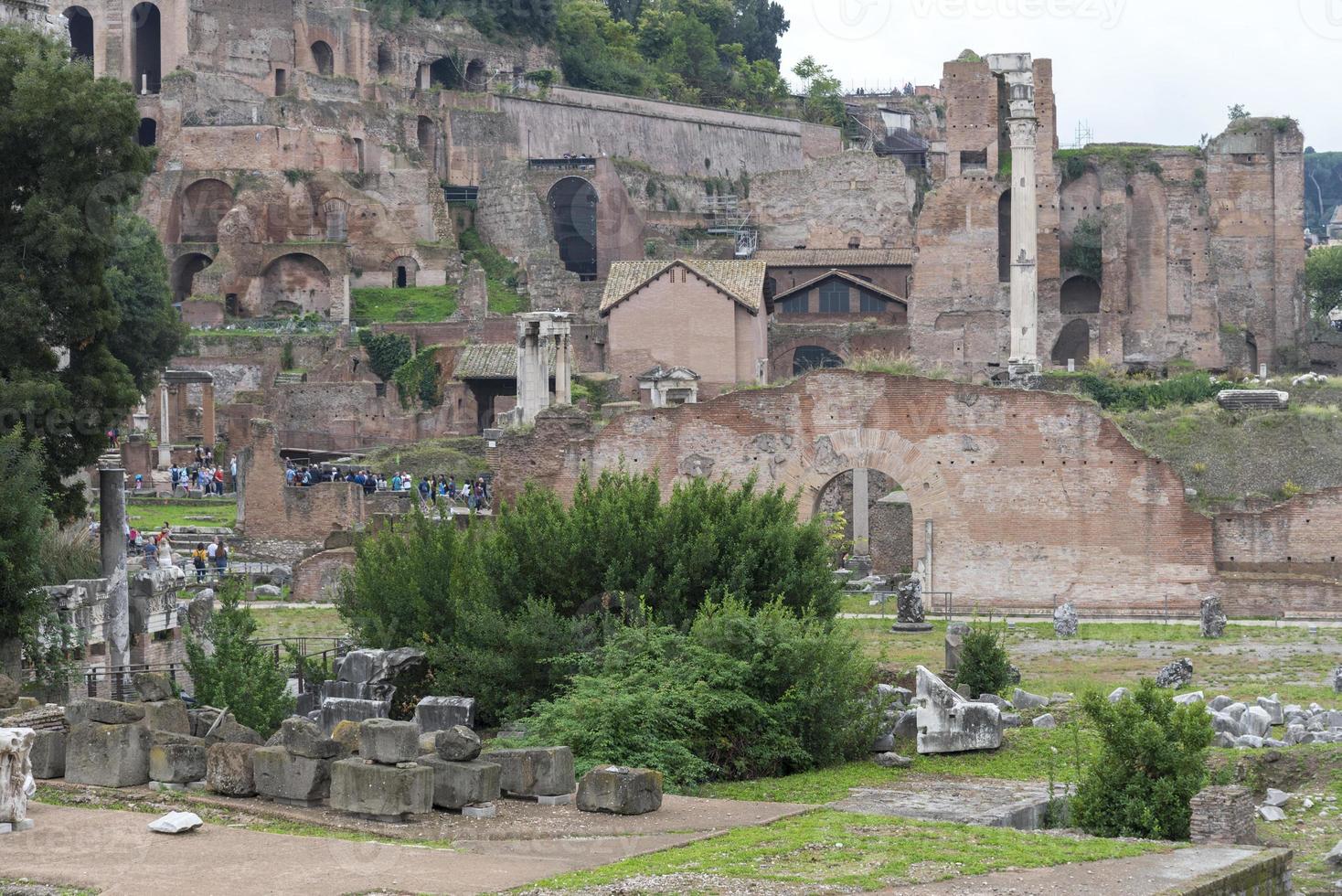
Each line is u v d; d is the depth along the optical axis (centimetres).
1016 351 12888
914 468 7294
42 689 4875
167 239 15575
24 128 5512
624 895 2644
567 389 11169
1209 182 15225
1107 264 14538
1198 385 11731
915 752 4475
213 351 13688
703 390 12912
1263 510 7231
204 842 2902
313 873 2709
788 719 4369
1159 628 6750
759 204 16538
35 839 2908
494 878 2709
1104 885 2758
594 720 4138
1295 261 15200
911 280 14562
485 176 17225
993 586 7256
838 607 5009
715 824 3186
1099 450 7200
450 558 5147
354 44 17775
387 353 13938
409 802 3100
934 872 2822
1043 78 14538
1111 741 3731
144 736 3338
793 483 7331
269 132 15862
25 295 5450
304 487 8969
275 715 4862
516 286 16425
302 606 7331
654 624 4606
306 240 15738
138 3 16650
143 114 16125
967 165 14525
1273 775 4106
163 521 9612
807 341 14438
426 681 4925
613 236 17000
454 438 11900
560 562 4903
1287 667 5797
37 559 5028
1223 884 2819
